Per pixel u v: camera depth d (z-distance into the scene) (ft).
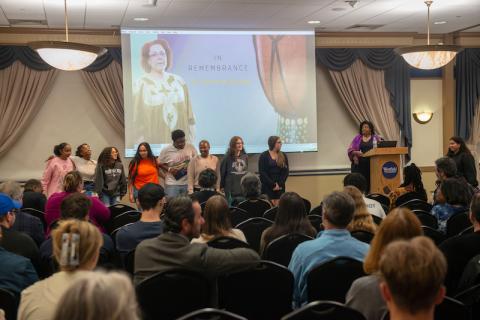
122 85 29.30
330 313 7.00
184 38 29.53
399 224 7.33
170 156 25.57
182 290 9.00
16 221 14.40
